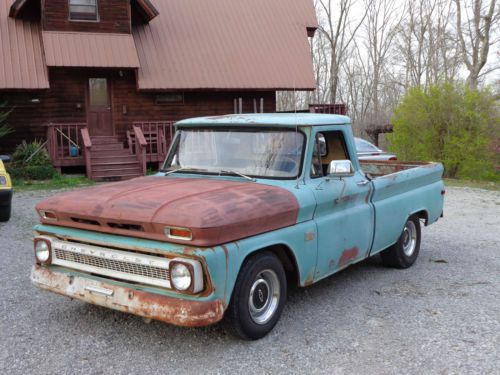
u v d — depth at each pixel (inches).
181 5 864.9
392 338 179.6
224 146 210.1
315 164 202.1
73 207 175.9
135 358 164.1
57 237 184.2
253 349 170.4
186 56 789.9
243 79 788.0
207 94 812.6
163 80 745.6
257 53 832.3
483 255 301.3
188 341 176.1
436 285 240.8
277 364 160.4
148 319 167.5
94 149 713.6
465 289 234.8
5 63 670.5
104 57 704.4
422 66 1624.0
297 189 189.2
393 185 244.1
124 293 162.6
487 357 164.9
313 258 193.3
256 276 171.0
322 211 199.3
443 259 290.2
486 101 770.2
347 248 213.0
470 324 192.1
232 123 209.3
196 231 150.3
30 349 169.9
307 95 1610.5
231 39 839.1
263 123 203.2
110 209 167.2
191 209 156.6
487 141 768.9
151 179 208.2
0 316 197.3
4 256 284.2
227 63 801.6
